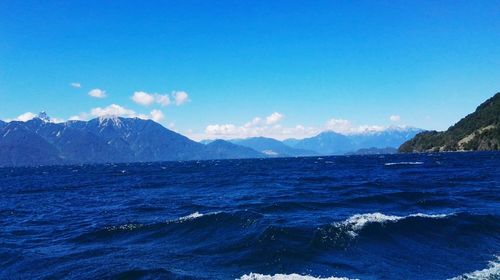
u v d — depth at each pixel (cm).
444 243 1891
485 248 1836
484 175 6091
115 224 2714
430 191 3919
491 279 1450
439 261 1659
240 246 1833
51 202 4850
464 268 1577
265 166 15300
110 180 9525
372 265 1595
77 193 6106
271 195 4169
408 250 1789
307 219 2380
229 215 2409
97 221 2972
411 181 5331
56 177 12569
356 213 2653
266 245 1786
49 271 1639
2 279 1584
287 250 1711
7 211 4022
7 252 1995
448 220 2228
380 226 2059
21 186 8506
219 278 1439
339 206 2997
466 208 2777
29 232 2644
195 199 4288
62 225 2898
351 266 1575
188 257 1736
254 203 3422
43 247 2103
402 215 2539
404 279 1451
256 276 1453
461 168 8100
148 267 1592
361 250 1764
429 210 2730
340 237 1894
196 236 2092
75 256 1850
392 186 4662
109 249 1952
